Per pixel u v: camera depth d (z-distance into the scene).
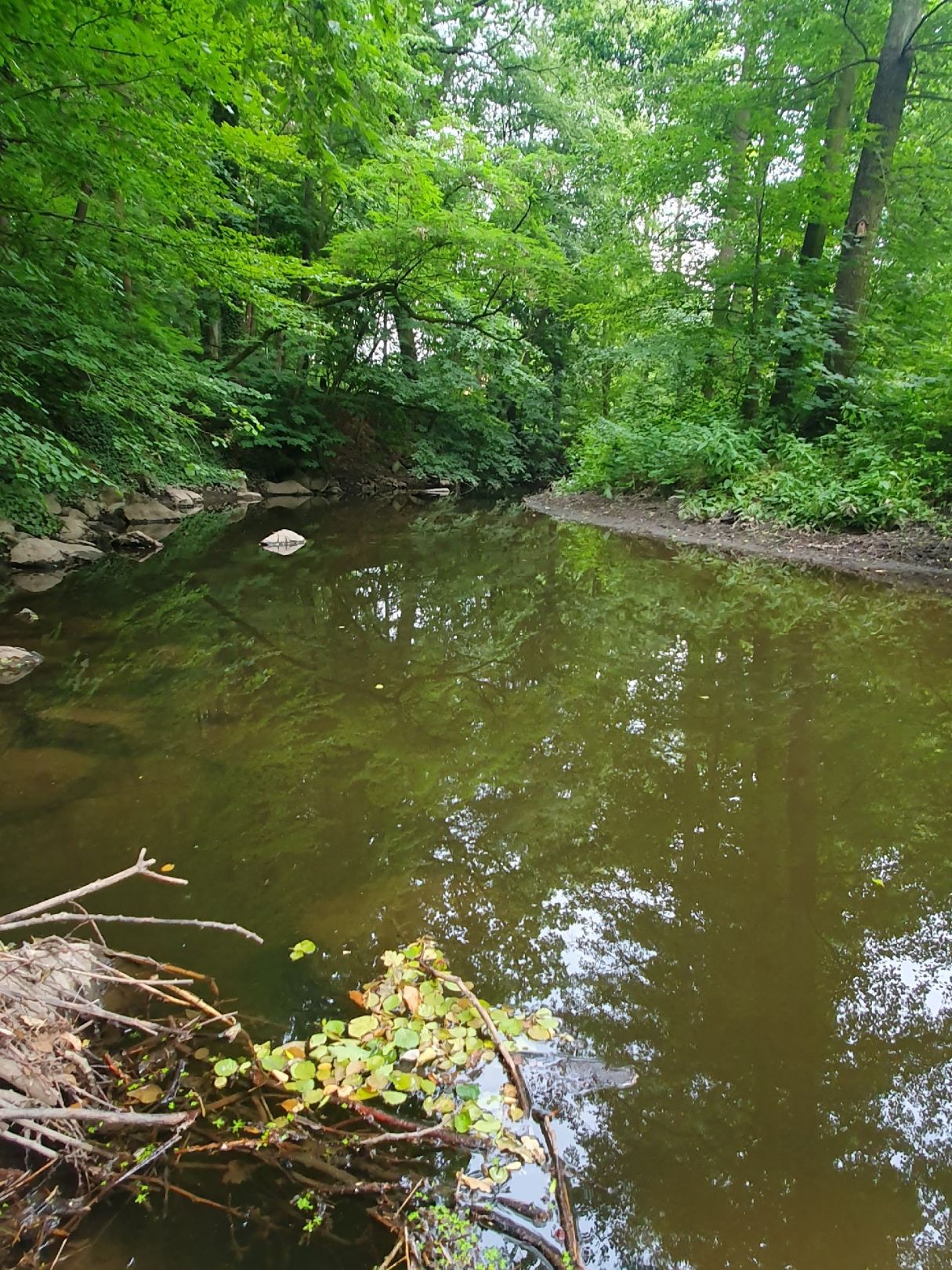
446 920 2.13
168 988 1.80
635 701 3.96
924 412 7.63
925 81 9.25
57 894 2.17
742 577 6.71
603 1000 1.83
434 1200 1.30
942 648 4.59
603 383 18.92
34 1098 1.38
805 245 9.68
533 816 2.75
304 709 3.79
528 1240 1.24
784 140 9.10
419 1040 1.65
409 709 3.82
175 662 4.50
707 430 9.29
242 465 14.13
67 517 8.06
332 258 12.66
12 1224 1.24
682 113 9.70
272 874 2.33
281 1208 1.29
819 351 9.22
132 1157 1.36
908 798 2.89
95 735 3.36
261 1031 1.68
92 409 7.69
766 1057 1.67
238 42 4.79
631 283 11.88
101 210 6.73
